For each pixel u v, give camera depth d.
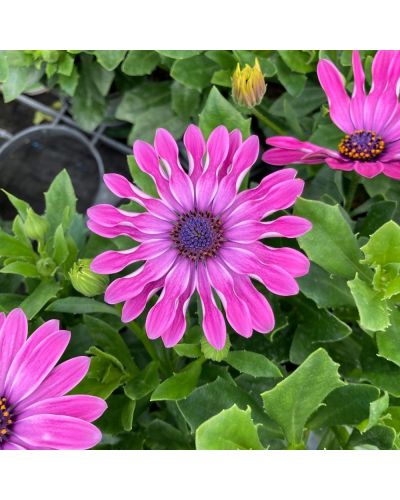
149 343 0.22
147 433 0.22
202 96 0.30
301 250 0.21
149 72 0.29
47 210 0.24
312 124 0.29
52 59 0.29
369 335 0.20
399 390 0.19
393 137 0.22
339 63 0.27
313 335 0.21
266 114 0.30
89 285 0.19
